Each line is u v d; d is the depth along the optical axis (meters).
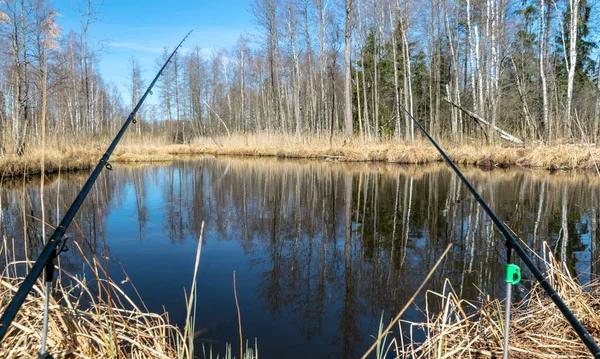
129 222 5.97
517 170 11.59
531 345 2.04
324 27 21.70
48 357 1.17
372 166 14.12
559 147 11.97
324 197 7.98
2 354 1.62
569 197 7.21
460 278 3.58
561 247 4.28
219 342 2.48
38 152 11.54
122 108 45.25
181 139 37.78
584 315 2.21
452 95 22.44
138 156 19.39
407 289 3.37
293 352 2.38
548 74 17.45
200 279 3.59
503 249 4.40
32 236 5.04
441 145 16.05
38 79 12.95
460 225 5.52
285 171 13.06
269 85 28.50
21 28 12.38
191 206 7.24
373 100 22.55
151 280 3.56
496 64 16.02
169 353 1.94
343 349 2.42
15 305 0.82
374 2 18.75
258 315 2.87
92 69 24.45
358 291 3.33
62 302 2.71
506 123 18.11
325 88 26.23
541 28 14.92
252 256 4.30
